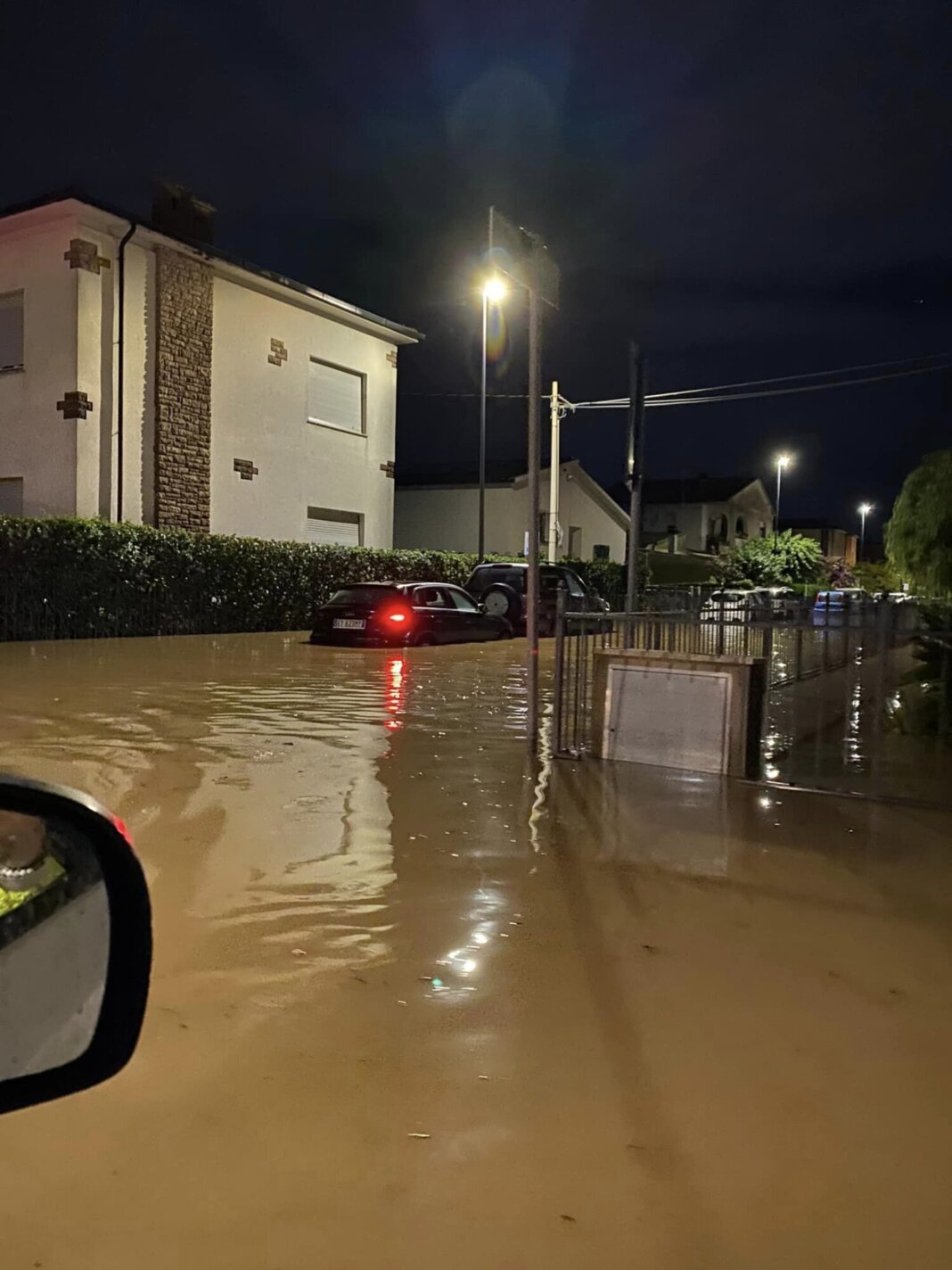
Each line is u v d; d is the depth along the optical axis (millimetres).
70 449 20094
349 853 5406
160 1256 2314
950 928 4438
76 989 1644
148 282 21156
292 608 22250
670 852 5512
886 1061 3283
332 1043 3348
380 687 12336
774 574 51219
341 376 26594
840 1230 2457
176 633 19703
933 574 10984
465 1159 2713
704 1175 2664
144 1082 3074
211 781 6953
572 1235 2418
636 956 4102
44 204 19484
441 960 4035
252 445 23641
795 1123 2922
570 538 42562
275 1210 2484
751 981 3877
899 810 6500
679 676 7617
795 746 9195
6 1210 2469
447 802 6527
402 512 40406
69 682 11859
